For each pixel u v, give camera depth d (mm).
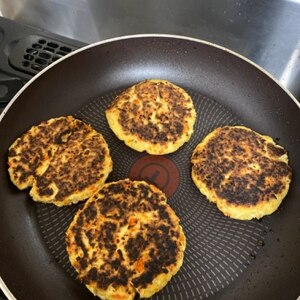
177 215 242
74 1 327
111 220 227
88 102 286
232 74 285
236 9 295
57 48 295
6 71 282
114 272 213
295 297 202
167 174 256
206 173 245
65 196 236
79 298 215
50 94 276
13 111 252
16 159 244
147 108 269
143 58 293
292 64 318
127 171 257
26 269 220
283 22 291
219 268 225
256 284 219
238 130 261
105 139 268
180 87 294
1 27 303
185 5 306
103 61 288
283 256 225
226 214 236
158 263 215
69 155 248
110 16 333
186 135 262
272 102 272
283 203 240
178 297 215
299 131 256
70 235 224
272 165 244
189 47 283
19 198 242
